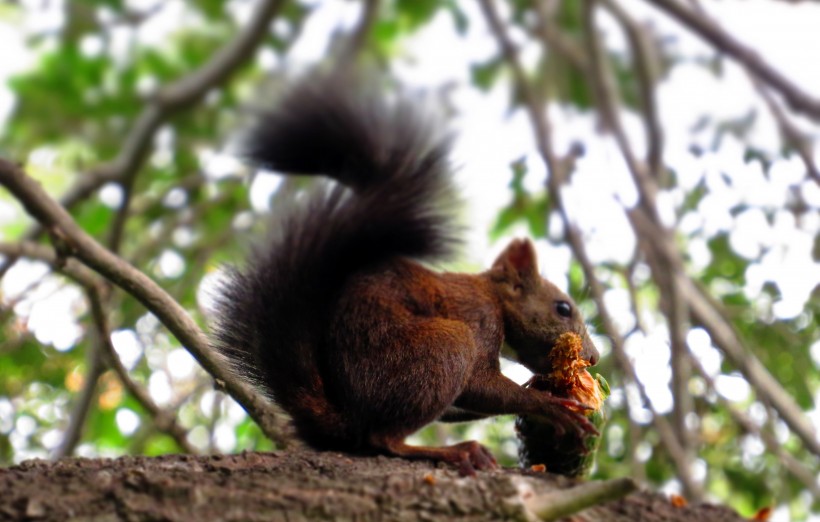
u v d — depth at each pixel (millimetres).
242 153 8320
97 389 10734
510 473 5367
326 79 8477
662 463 11172
